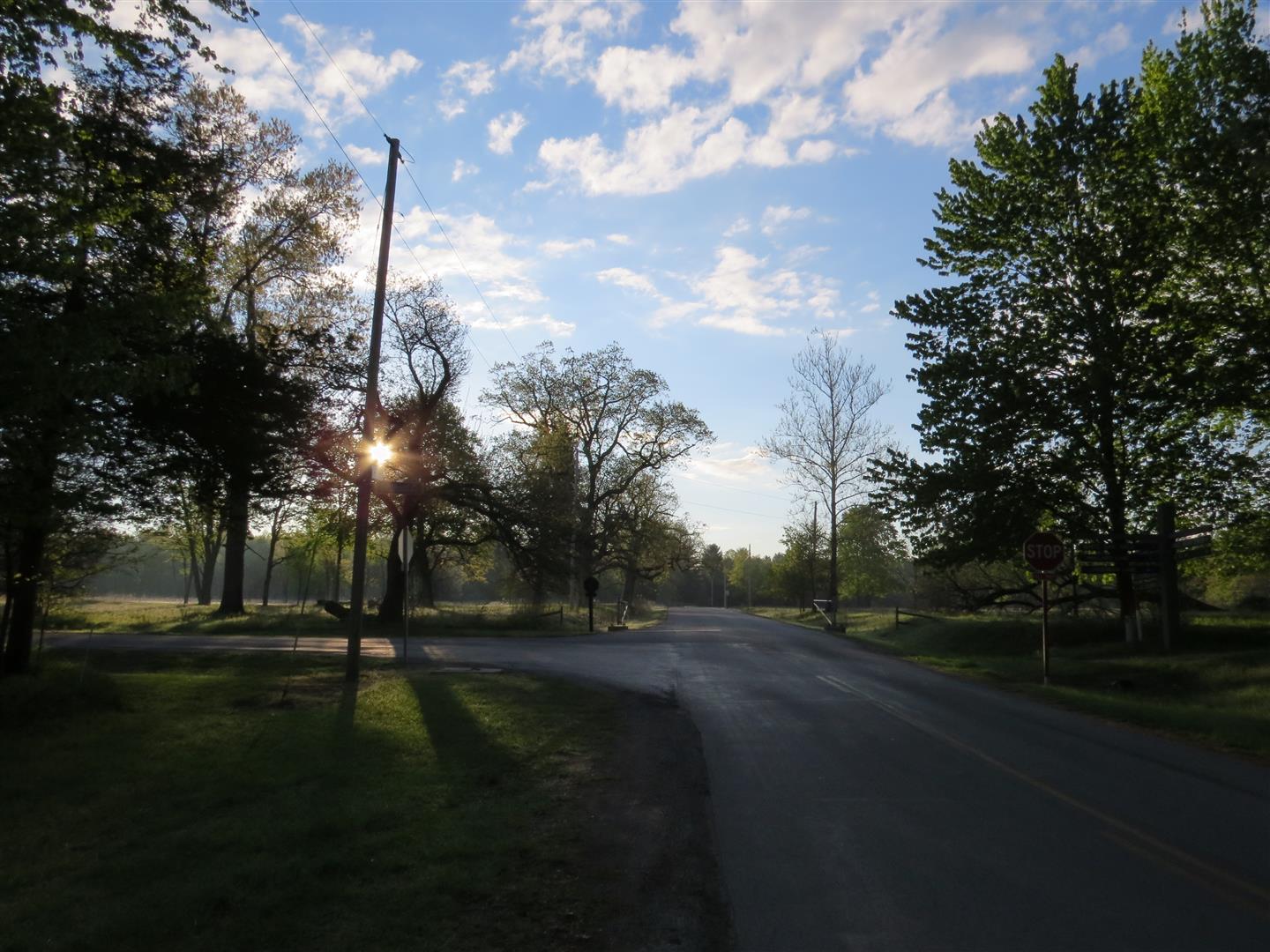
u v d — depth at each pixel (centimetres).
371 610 4556
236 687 1623
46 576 1644
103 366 1162
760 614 7600
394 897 592
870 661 2436
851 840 738
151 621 4069
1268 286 2453
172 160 1645
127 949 514
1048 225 2742
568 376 5525
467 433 4075
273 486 2181
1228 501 2744
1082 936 531
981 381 2741
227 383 1819
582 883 631
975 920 559
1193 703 1747
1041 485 2777
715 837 750
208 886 604
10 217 1070
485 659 2319
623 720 1348
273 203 3055
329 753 1042
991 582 4456
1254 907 578
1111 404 2641
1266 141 2091
